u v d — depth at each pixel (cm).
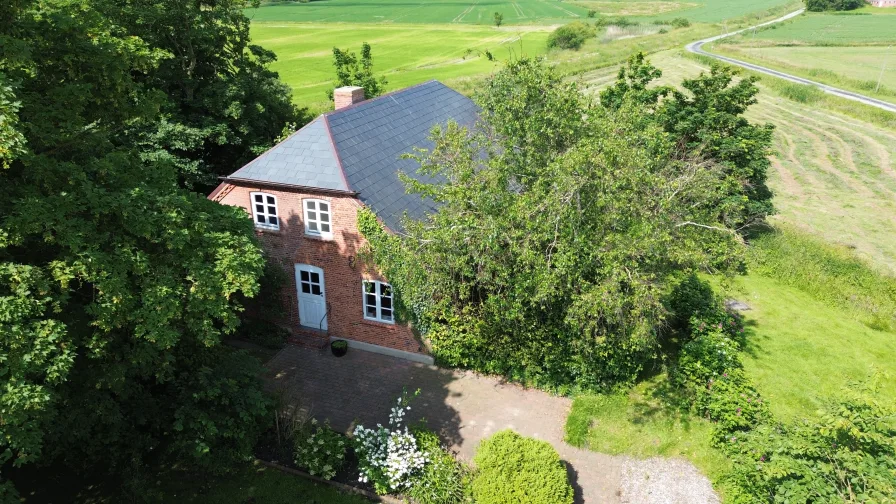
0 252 1112
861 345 2242
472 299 1897
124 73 1500
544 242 1589
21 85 1184
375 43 10525
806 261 2777
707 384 1756
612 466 1614
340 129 2119
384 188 2067
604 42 10325
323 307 2148
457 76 7188
